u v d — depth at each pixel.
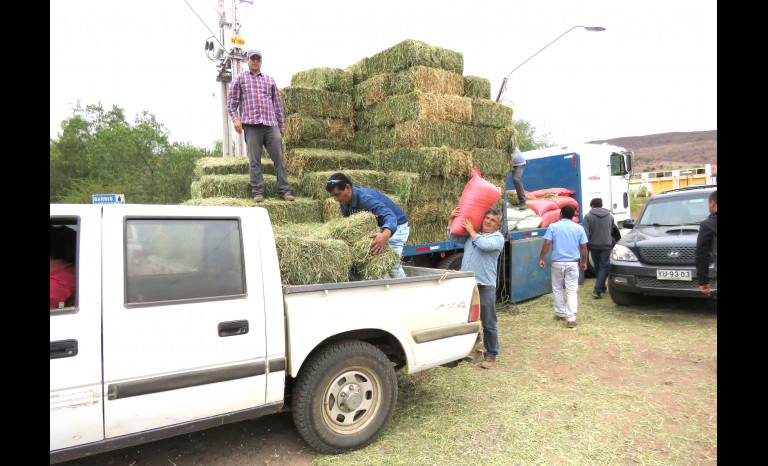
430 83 6.16
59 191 21.25
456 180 6.19
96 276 2.16
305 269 2.89
